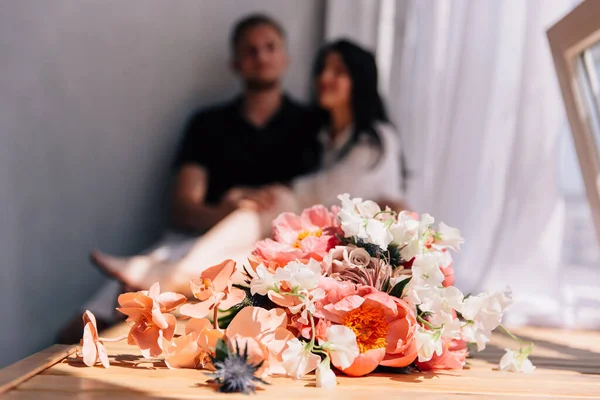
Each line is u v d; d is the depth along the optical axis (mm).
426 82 2066
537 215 1701
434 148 2020
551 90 1716
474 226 1866
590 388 671
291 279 657
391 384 656
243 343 633
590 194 1092
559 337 1232
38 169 2189
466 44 1891
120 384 615
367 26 2268
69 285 2254
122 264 1710
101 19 2320
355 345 636
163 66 2438
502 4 1840
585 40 955
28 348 2146
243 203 2037
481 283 1724
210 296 668
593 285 1732
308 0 2486
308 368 638
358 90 2160
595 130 1037
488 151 1858
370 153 2080
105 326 1855
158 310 657
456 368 755
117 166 2363
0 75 2107
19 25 2152
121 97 2365
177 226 2275
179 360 688
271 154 2393
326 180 2068
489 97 1856
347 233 714
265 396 582
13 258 2121
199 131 2402
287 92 2520
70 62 2264
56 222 2229
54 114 2229
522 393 638
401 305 670
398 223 719
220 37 2486
